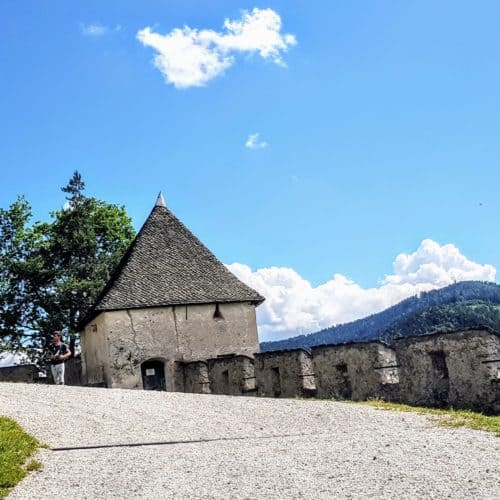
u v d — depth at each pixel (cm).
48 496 928
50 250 4888
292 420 1495
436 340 1748
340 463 1033
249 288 3381
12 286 4709
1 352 4628
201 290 3244
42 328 4612
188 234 3522
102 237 5062
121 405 1683
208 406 1686
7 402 1655
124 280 3188
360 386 1938
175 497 893
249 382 2461
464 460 1013
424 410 1591
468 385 1672
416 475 934
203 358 3145
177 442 1297
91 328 3344
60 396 1788
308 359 2191
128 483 981
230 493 897
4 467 1054
